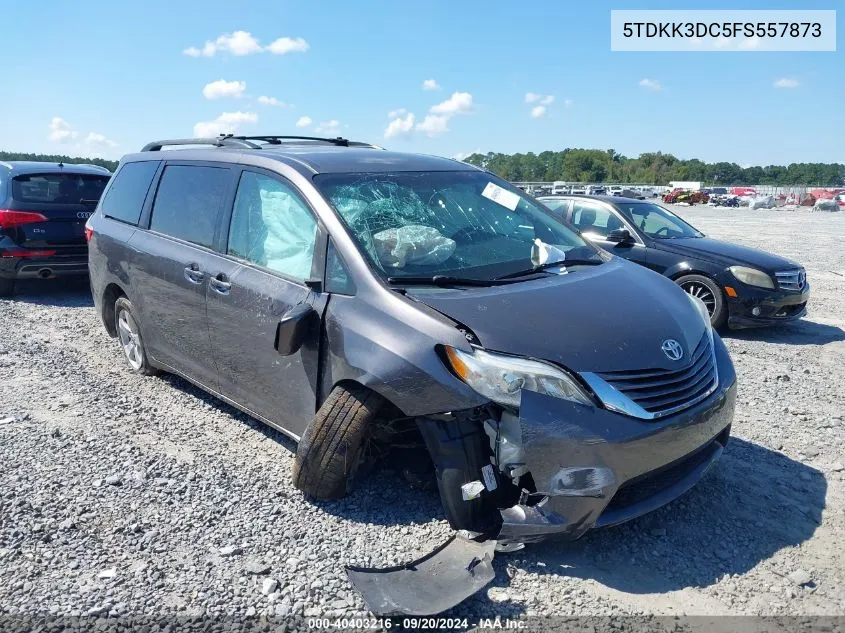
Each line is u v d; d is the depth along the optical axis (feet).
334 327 11.68
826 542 11.39
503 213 14.53
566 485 9.93
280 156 14.26
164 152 17.95
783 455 14.67
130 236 17.70
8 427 15.53
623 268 13.82
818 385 19.88
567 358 10.18
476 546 10.59
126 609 9.53
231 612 9.51
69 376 19.19
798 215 130.93
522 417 9.84
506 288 11.75
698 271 26.94
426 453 12.36
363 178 13.65
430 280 11.75
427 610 9.34
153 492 12.66
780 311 26.37
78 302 29.60
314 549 10.91
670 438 10.41
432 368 10.42
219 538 11.23
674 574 10.50
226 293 13.94
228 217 14.67
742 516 12.12
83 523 11.63
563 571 10.51
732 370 12.35
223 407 16.94
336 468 11.61
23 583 10.05
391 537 11.26
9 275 28.60
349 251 12.01
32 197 28.63
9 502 12.19
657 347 10.88
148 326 17.28
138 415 16.40
